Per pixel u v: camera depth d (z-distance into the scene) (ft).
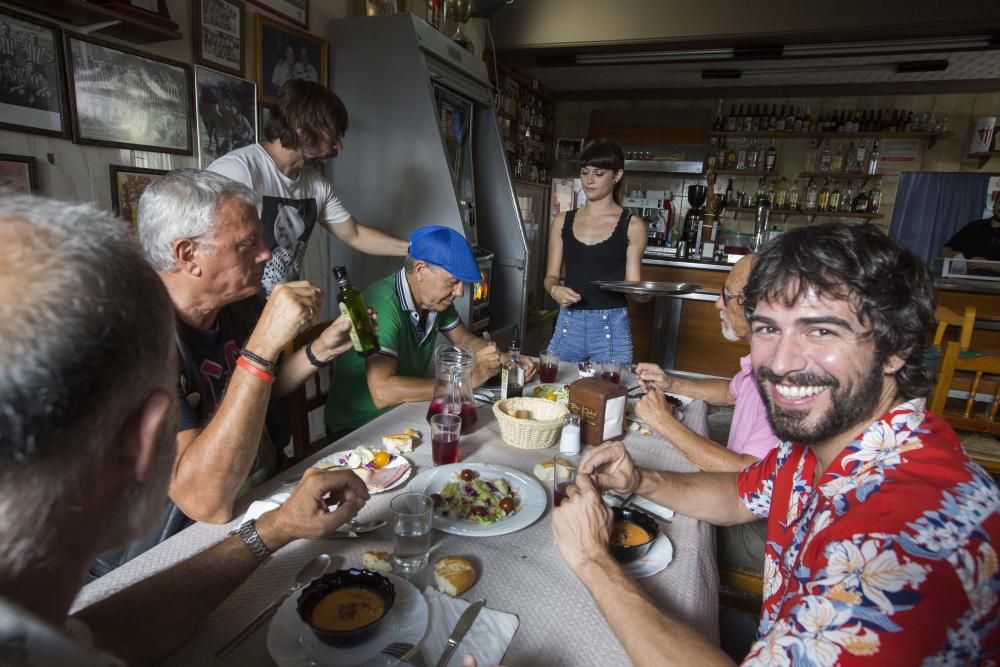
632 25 13.64
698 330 13.19
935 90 17.12
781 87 18.35
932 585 1.55
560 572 2.69
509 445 4.25
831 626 1.60
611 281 8.23
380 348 5.13
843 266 1.95
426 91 8.46
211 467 2.86
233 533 2.71
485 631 2.23
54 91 5.23
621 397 4.34
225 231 3.45
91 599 2.35
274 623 2.20
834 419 2.10
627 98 20.16
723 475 3.44
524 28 14.48
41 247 1.04
